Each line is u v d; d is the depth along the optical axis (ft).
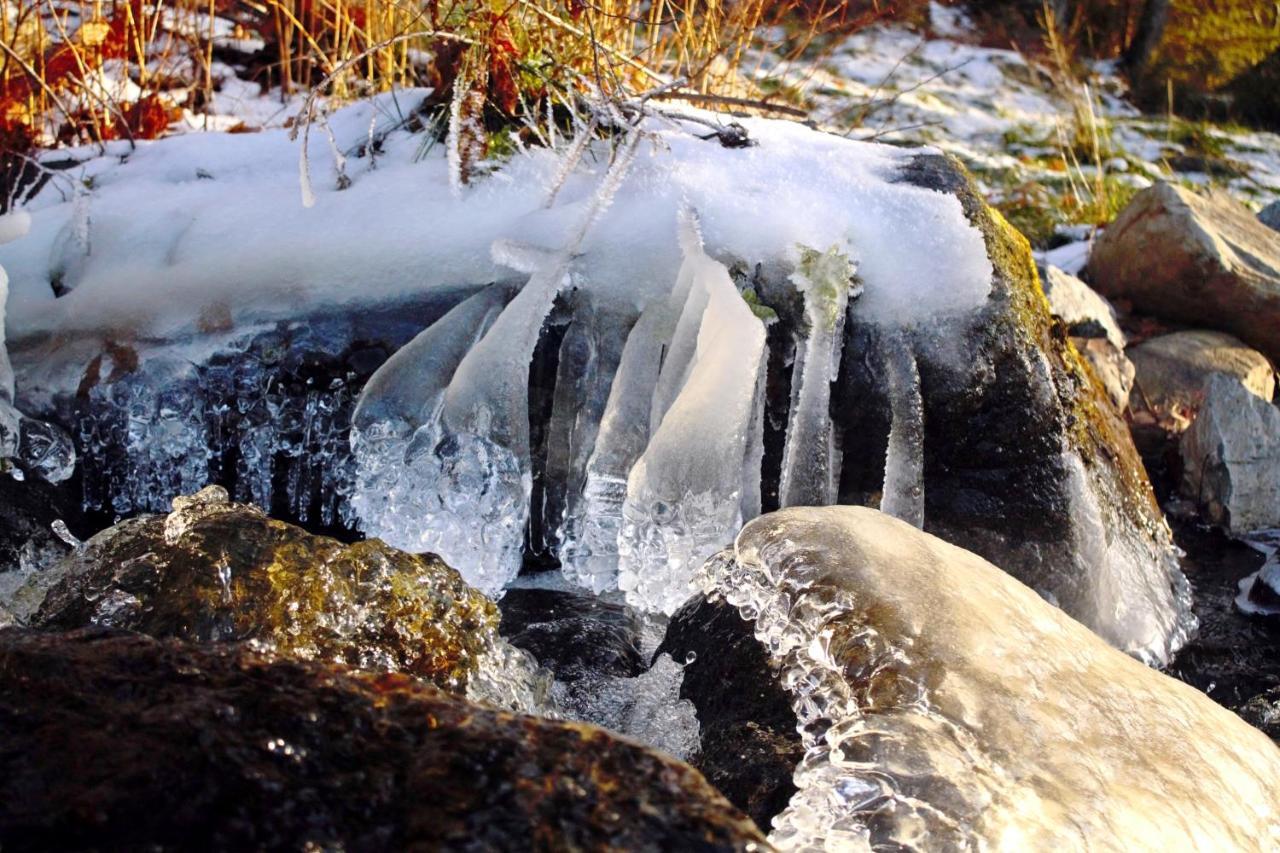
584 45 12.09
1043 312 11.39
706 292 9.95
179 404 10.42
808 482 10.33
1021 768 6.05
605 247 10.39
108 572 7.18
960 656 6.68
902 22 29.43
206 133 13.01
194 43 17.15
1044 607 7.73
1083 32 31.09
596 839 4.01
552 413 10.52
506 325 10.15
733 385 9.56
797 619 7.17
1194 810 6.21
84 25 15.06
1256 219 19.54
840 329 10.31
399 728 4.43
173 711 4.40
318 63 17.90
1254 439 13.78
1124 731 6.63
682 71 15.01
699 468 9.53
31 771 4.15
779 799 6.25
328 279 10.52
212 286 10.57
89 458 10.48
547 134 11.62
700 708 7.49
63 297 10.78
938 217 10.66
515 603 9.94
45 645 4.81
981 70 28.07
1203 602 11.94
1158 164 25.13
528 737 4.40
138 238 11.21
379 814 4.08
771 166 11.10
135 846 3.89
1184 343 16.96
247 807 4.04
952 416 10.51
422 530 10.38
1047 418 10.72
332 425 10.55
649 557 9.76
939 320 10.40
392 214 11.00
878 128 23.32
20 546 9.81
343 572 7.13
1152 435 15.34
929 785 5.74
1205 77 29.01
